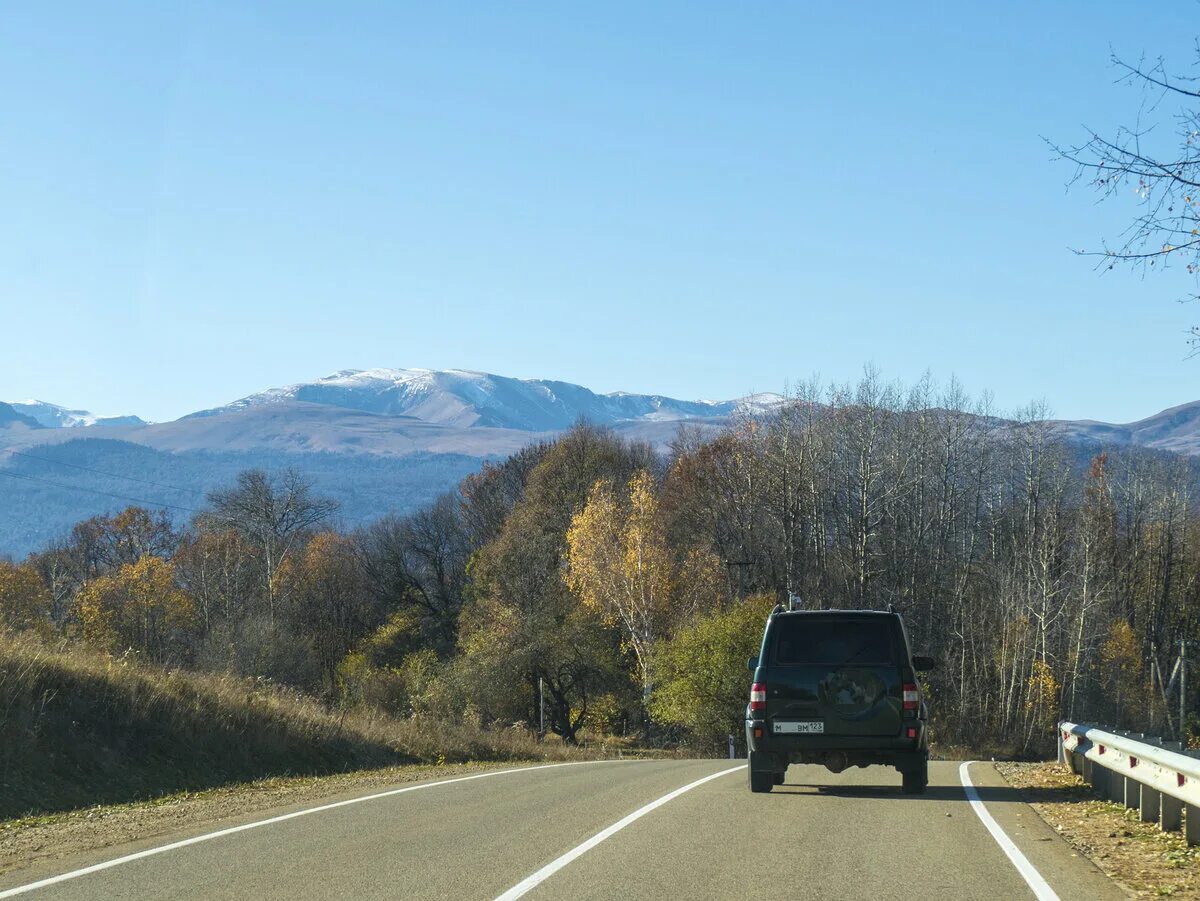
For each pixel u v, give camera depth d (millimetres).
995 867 11430
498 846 12414
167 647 90812
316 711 30266
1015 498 91500
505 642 70625
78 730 21203
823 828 13891
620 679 74000
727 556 83938
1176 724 83562
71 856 12336
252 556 100312
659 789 18812
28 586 88188
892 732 17812
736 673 59812
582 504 89688
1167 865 11734
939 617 82688
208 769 22797
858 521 80062
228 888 10219
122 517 113812
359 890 10078
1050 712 72938
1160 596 92750
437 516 111188
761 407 96375
